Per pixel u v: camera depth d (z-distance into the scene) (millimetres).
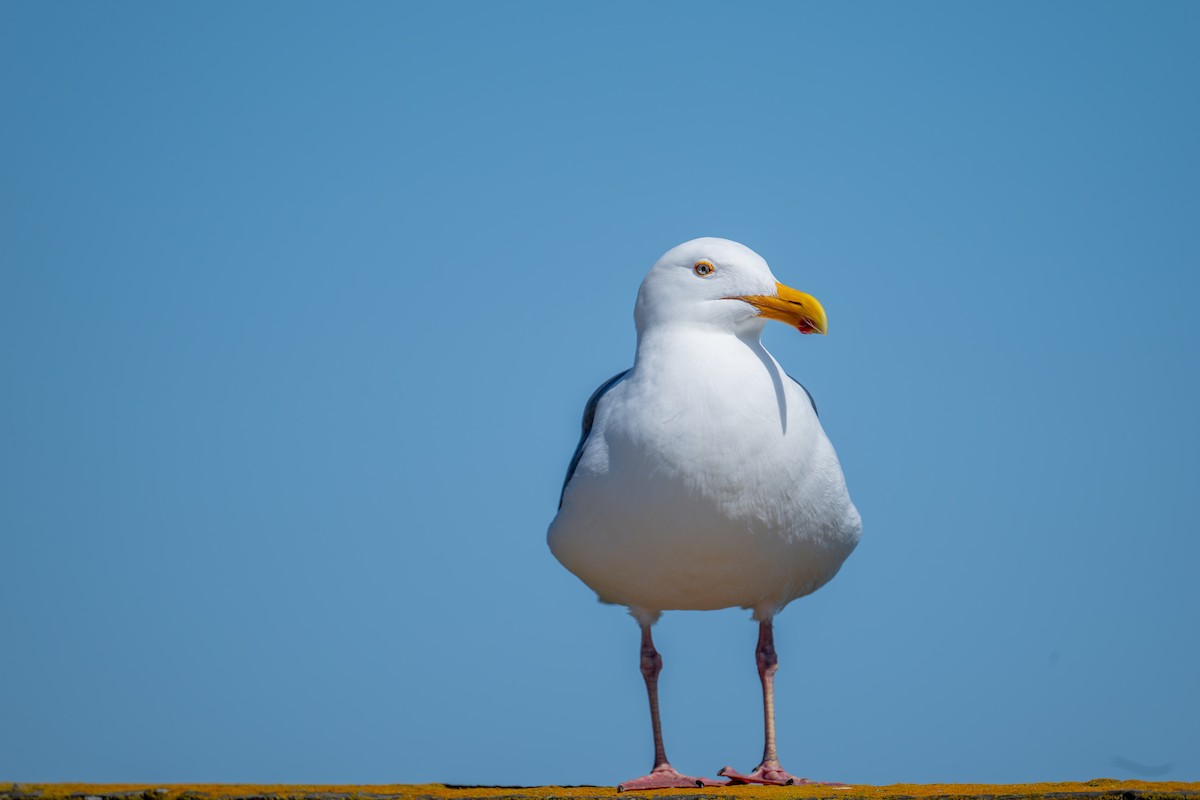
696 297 11336
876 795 9328
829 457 11492
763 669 12062
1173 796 8961
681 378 10969
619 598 12094
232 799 8516
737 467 10828
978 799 9117
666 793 9703
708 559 11188
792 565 11523
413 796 8984
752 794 9539
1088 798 9070
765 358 11383
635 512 11031
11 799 8375
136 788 8609
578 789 10523
